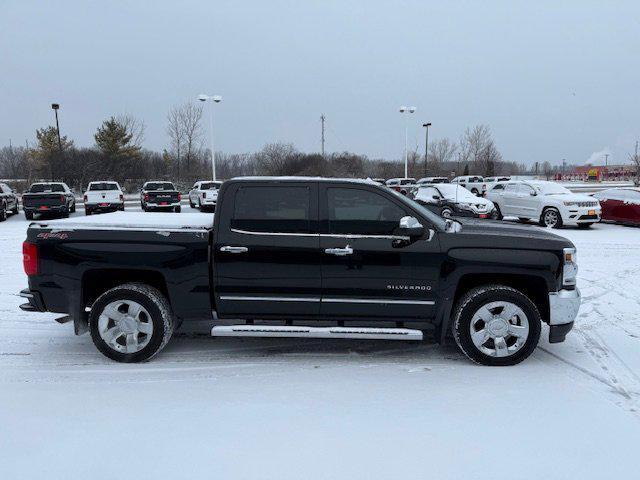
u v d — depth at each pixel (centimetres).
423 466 322
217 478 311
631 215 1659
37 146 5978
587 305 723
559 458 332
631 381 455
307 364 504
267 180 491
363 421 381
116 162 5328
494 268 479
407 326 512
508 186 1861
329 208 489
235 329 496
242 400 420
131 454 338
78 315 505
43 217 2333
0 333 604
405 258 482
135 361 504
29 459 334
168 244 490
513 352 487
